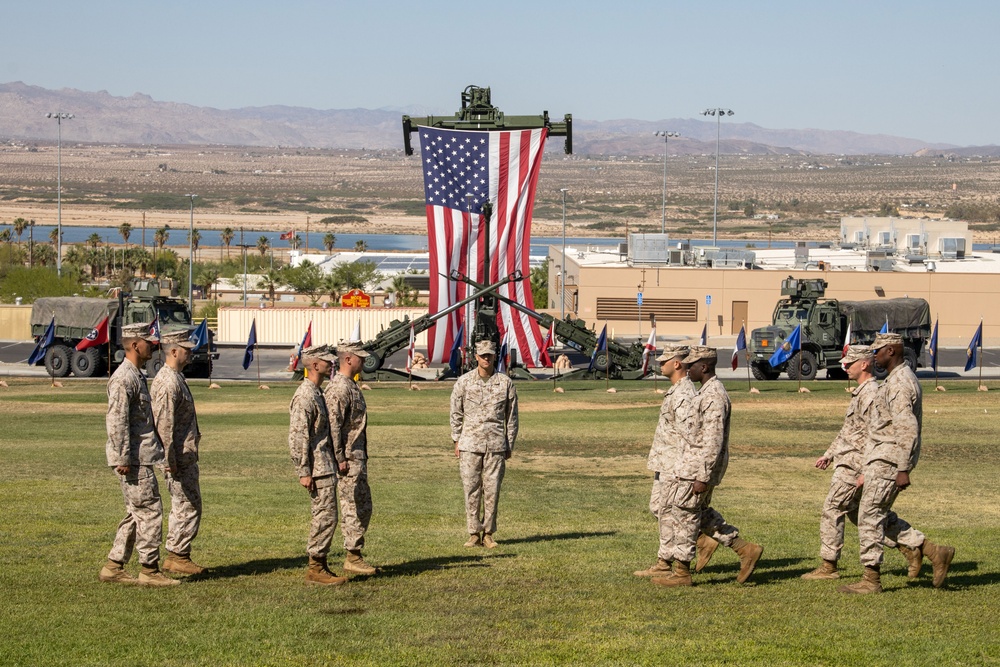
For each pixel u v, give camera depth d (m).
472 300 51.09
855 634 8.77
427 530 14.23
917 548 10.61
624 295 72.44
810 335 48.44
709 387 10.51
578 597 10.06
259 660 8.03
